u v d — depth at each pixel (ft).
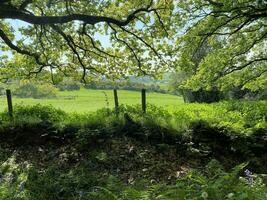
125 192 15.46
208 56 77.61
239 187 11.96
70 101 97.50
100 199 18.98
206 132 48.39
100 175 37.17
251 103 74.64
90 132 47.44
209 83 78.43
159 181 38.75
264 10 61.57
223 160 45.60
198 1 65.36
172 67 66.23
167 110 59.06
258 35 74.95
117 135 48.26
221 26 67.92
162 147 45.85
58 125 49.55
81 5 56.70
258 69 83.51
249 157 45.57
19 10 45.83
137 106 57.16
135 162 42.88
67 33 63.46
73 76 70.18
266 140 47.37
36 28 61.87
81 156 44.55
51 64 67.82
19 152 46.50
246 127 50.70
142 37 61.41
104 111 56.08
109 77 69.21
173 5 57.62
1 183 25.93
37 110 55.83
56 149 46.85
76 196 27.71
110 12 58.80
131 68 67.10
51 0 54.60
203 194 11.52
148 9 53.06
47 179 31.50
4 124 50.29
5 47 66.85
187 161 44.50
